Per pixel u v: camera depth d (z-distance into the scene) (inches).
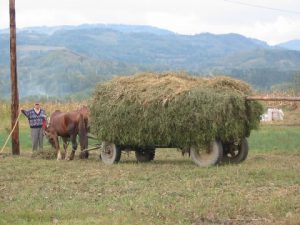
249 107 732.0
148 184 581.9
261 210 435.8
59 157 864.9
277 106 2117.4
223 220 413.1
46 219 429.7
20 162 815.1
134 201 483.8
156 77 783.7
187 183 573.9
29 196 525.7
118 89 776.3
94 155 913.5
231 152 769.6
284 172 638.5
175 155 920.9
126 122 764.0
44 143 1122.7
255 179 597.0
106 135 791.7
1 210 458.9
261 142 1098.7
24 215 439.8
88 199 504.7
